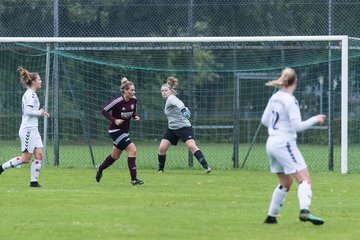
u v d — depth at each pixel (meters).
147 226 27.78
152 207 32.91
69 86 59.75
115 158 43.19
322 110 64.75
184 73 63.31
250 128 65.62
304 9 62.03
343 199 36.72
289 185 28.48
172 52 62.72
